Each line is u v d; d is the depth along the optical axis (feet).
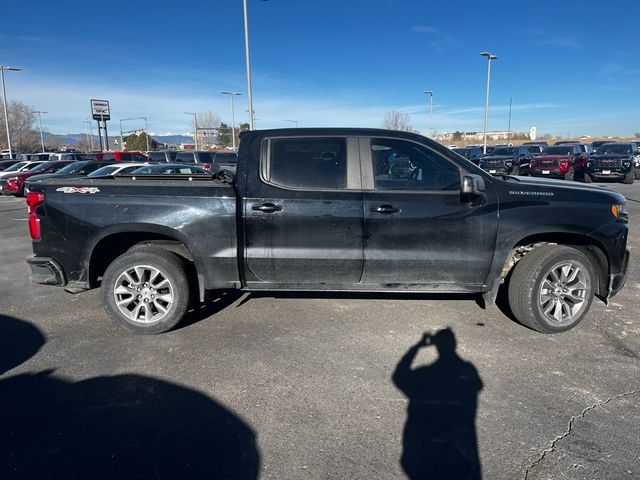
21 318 15.98
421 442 9.27
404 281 14.37
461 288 14.42
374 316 15.84
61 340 14.10
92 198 13.99
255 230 14.06
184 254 14.74
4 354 13.15
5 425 9.78
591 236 14.16
